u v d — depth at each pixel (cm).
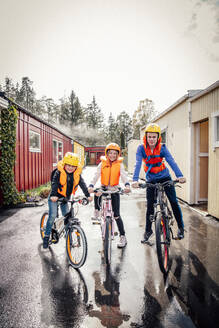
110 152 345
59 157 1534
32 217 551
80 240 304
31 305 224
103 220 356
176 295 239
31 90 6212
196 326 196
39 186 1001
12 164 649
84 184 322
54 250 359
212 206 543
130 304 225
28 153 859
